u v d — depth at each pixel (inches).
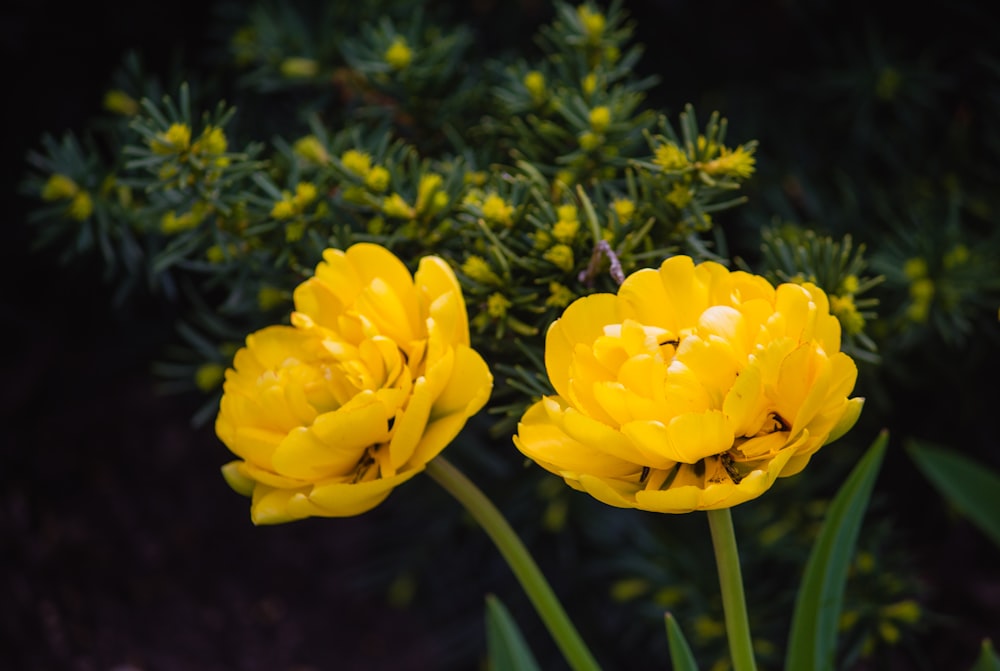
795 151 37.9
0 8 38.3
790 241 31.3
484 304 27.5
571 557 39.3
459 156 30.2
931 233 33.5
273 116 35.2
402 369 24.8
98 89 40.2
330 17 34.2
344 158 28.6
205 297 40.4
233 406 24.9
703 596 34.9
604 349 23.6
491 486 36.6
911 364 36.4
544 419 24.3
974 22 36.6
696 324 24.1
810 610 27.2
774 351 22.9
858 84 36.4
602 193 28.7
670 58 39.7
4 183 40.9
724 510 24.5
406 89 31.4
